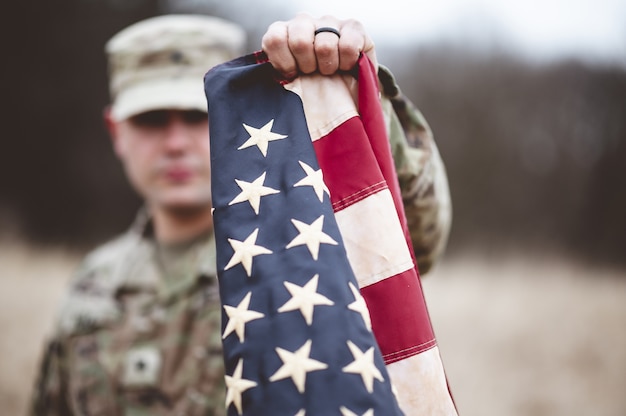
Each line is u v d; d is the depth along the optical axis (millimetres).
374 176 922
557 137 15172
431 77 15164
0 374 3707
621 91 14867
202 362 1690
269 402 761
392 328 898
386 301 902
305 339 776
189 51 1940
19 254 7066
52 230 11922
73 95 12328
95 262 1994
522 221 14891
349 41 934
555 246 14078
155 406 1702
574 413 4020
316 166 886
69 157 12219
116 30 12648
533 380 4465
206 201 1850
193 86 1886
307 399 752
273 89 940
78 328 1848
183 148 1826
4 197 11852
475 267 10453
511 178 15039
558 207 14992
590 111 15078
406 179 1127
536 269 10086
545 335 5703
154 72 1908
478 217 14875
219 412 1646
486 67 15367
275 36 929
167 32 1938
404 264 911
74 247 11125
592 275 10453
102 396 1762
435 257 1303
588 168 14977
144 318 1789
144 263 1876
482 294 7273
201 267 1764
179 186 1827
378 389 760
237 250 843
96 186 12227
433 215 1204
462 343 5301
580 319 6504
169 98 1820
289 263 819
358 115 945
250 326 801
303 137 904
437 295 7145
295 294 798
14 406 3443
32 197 12039
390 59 15039
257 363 783
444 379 913
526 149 15227
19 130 12031
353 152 931
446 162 15016
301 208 851
